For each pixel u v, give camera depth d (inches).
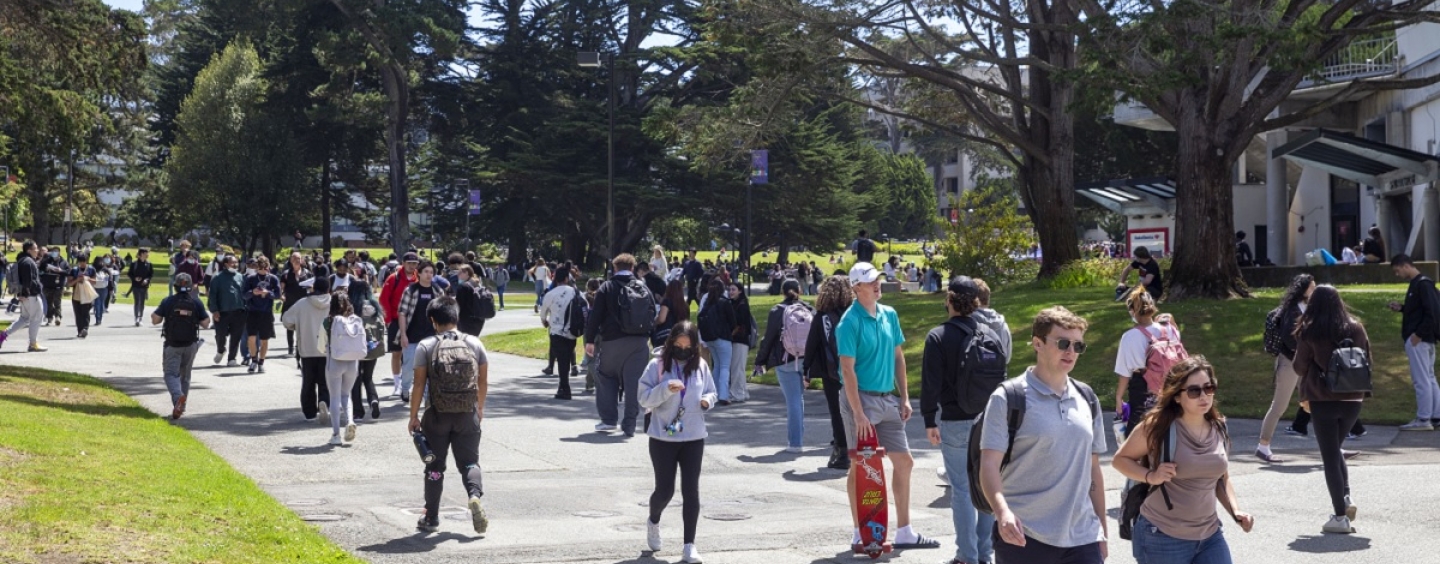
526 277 2785.4
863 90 1375.5
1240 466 483.8
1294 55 797.9
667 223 3427.7
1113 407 687.1
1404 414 621.0
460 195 2898.6
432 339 373.4
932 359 319.6
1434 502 405.4
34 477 366.0
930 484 459.5
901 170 4520.2
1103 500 242.7
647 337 582.6
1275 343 491.5
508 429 600.7
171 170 2864.2
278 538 326.3
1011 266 1365.7
